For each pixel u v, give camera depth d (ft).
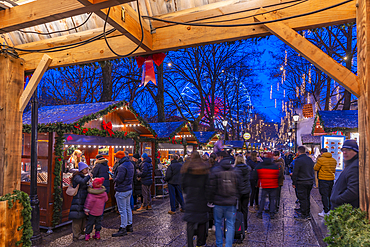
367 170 8.14
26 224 12.44
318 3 10.47
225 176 14.10
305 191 22.53
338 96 60.18
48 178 20.27
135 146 31.58
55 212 20.12
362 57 8.55
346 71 9.25
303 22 10.67
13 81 12.60
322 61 9.67
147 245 16.76
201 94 70.13
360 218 8.25
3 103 12.20
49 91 72.28
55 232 19.98
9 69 12.44
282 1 11.02
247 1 11.60
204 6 12.34
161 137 34.94
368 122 8.09
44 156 20.88
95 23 14.56
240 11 11.71
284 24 10.65
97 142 25.03
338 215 8.68
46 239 18.24
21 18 10.87
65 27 15.20
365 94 8.30
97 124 26.03
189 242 13.16
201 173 13.30
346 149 10.43
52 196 20.24
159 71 53.98
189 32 12.58
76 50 14.79
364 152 8.39
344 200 9.57
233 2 11.85
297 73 76.13
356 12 9.10
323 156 22.72
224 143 61.57
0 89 12.23
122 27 11.05
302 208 22.65
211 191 13.50
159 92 54.08
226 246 13.83
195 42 12.46
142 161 28.50
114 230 20.24
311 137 64.44
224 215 14.30
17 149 12.66
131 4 12.50
